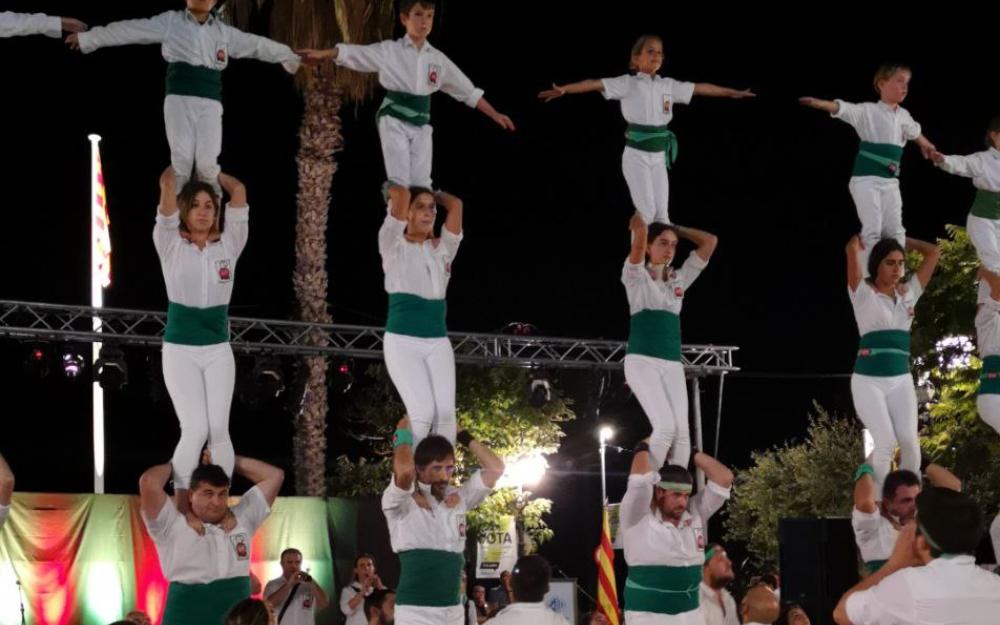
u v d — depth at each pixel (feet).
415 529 32.09
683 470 35.14
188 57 32.89
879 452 38.45
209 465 30.83
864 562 38.50
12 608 59.93
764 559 101.04
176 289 32.42
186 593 30.63
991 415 41.14
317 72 71.72
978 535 19.98
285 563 46.50
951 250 76.74
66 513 61.77
